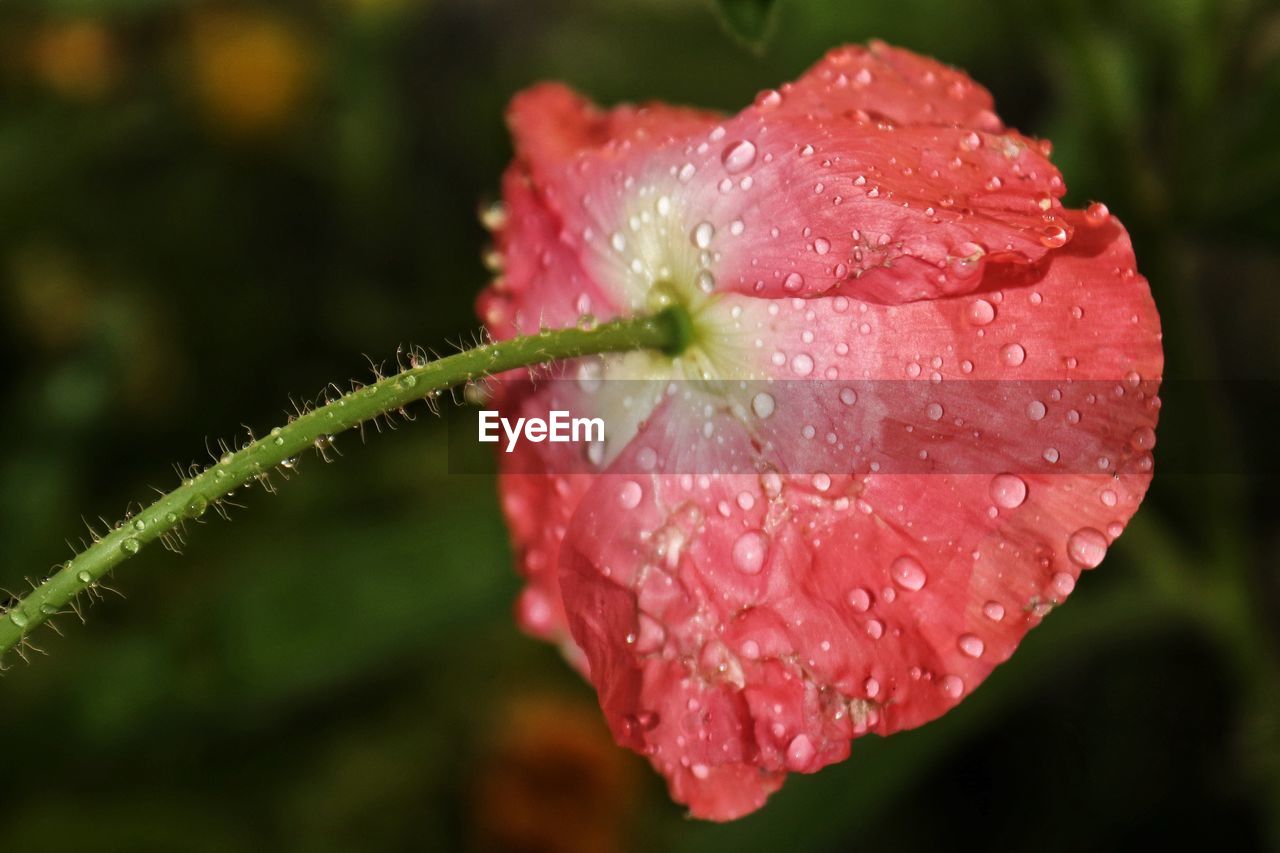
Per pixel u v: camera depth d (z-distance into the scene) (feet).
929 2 0.97
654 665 0.68
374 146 1.67
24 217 1.53
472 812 1.26
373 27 1.66
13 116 1.54
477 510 0.98
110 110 1.59
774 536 0.67
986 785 1.25
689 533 0.69
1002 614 0.65
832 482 0.67
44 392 1.36
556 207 0.75
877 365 0.66
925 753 0.92
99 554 0.66
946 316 0.66
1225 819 1.17
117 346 1.41
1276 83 0.85
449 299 1.68
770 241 0.68
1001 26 0.96
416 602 0.96
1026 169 0.67
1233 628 0.91
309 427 0.67
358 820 1.24
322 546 0.98
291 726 1.29
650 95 1.47
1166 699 1.24
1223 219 0.86
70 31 1.53
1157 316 0.65
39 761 1.14
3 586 1.26
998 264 0.65
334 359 1.65
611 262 0.72
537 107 0.78
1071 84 0.89
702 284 0.69
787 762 0.67
